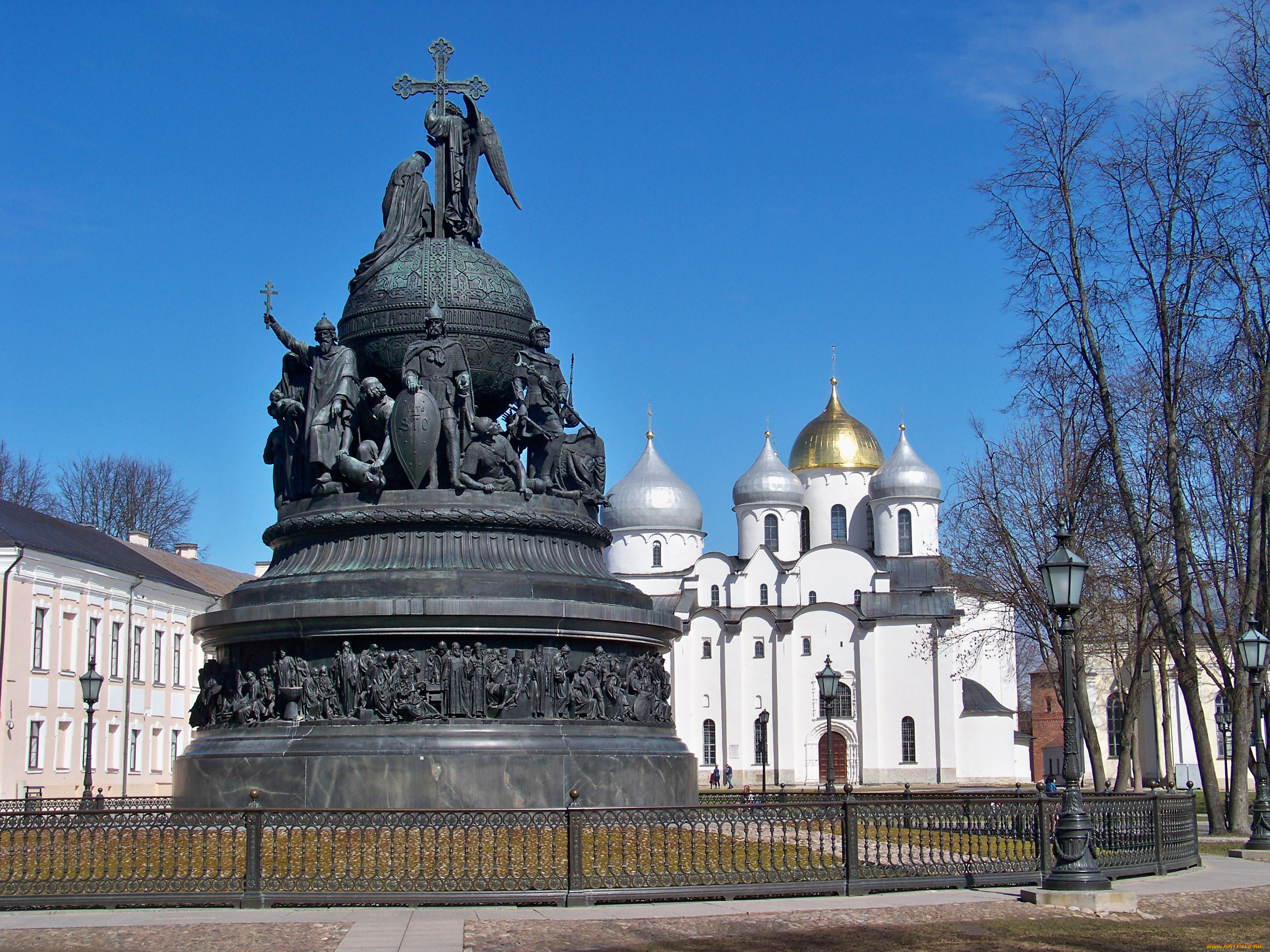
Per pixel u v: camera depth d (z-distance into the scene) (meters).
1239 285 34.69
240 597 23.75
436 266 25.72
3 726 48.00
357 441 24.84
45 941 14.25
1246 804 36.34
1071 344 36.41
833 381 118.62
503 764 21.52
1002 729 94.38
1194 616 37.00
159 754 61.00
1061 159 36.38
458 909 16.28
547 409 25.67
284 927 14.95
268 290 25.84
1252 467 36.66
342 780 21.34
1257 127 34.38
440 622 22.19
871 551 112.50
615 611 23.55
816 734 97.56
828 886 18.02
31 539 51.03
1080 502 41.38
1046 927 16.30
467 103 27.69
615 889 16.81
